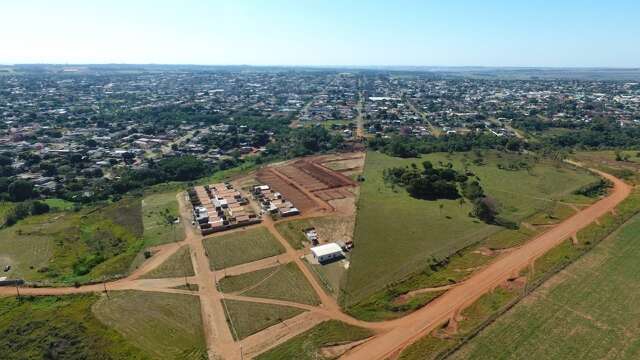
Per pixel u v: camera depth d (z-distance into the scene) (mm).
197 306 94812
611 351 74875
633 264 104875
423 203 154625
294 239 127312
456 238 124750
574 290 94062
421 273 106000
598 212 142000
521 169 195375
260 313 91625
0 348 81812
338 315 90375
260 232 132875
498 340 78625
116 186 178000
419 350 78438
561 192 163500
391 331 84688
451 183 165250
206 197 164000
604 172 192500
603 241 118062
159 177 193125
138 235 133750
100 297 99250
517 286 98000
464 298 94875
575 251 112938
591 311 86375
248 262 114250
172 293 100250
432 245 120500
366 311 91375
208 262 114750
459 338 80000
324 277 105562
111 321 89875
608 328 81000
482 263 110438
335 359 77375
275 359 77750
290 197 164625
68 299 98875
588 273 101125
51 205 163500
